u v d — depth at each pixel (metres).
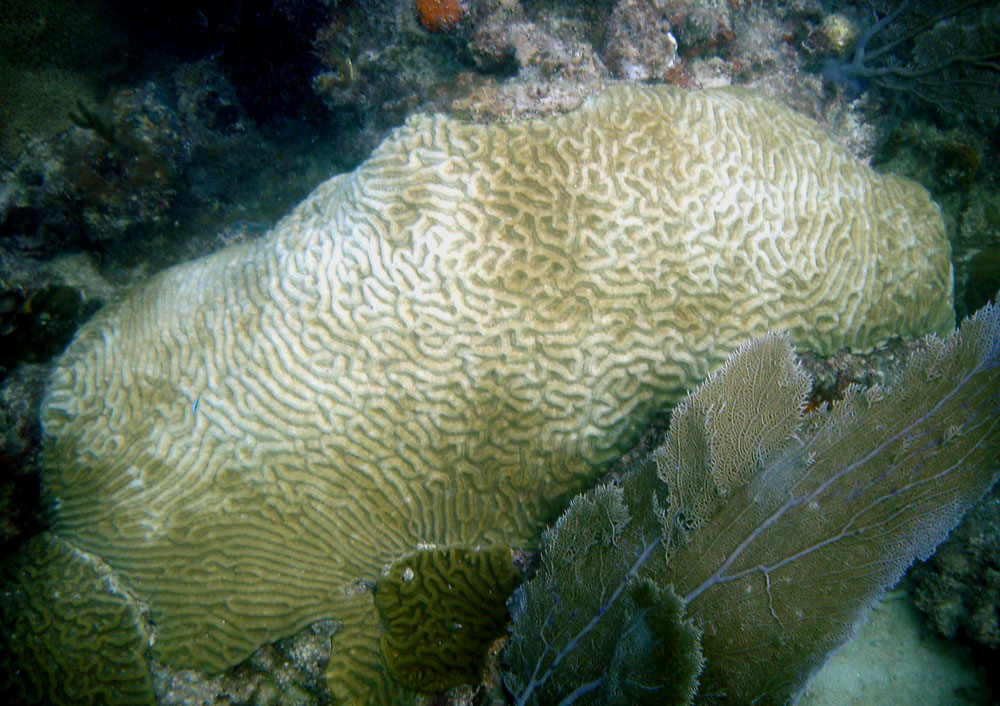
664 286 0.51
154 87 0.68
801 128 0.55
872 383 0.52
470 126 0.52
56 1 0.63
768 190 0.53
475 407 0.51
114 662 0.48
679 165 0.52
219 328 0.53
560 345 0.51
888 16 0.60
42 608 0.49
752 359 0.46
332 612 0.50
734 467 0.45
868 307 0.53
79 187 0.64
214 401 0.51
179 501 0.50
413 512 0.51
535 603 0.47
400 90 0.63
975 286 0.58
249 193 0.75
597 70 0.57
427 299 0.51
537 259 0.51
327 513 0.51
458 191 0.51
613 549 0.46
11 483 0.53
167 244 0.71
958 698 0.51
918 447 0.45
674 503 0.45
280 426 0.51
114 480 0.51
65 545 0.50
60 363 0.54
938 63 0.59
